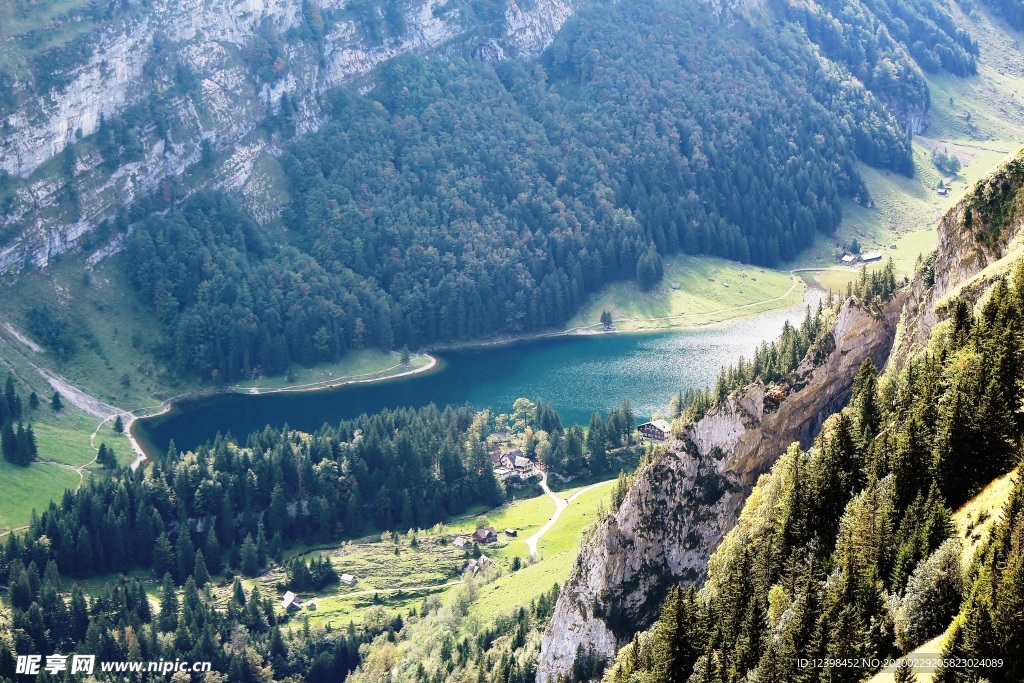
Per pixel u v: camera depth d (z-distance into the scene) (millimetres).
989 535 109625
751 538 161000
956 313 148125
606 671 176125
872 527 126562
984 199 171750
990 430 125375
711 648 141625
